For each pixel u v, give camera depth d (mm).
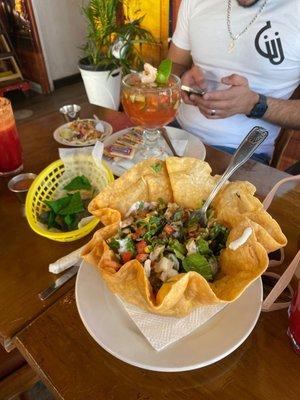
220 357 440
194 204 616
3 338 515
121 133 995
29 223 654
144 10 2480
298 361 467
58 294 568
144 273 441
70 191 756
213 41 1204
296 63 1137
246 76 1188
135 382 453
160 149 917
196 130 1287
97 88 2469
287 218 703
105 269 463
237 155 667
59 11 3275
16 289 582
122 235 534
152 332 462
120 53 2342
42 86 3449
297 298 466
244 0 1113
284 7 1067
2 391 707
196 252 509
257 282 521
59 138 1016
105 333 470
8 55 3250
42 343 500
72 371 467
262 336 496
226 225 564
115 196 596
